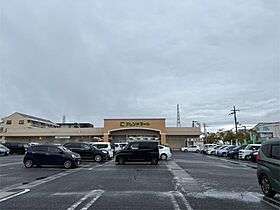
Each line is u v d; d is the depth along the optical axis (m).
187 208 8.05
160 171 18.30
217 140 80.19
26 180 14.10
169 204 8.55
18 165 23.06
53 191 10.81
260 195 10.06
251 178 15.00
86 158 26.70
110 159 30.59
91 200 9.09
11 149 45.78
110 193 10.32
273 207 8.23
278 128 53.38
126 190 10.97
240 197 9.69
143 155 23.89
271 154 9.60
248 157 31.91
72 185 12.32
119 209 7.91
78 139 67.19
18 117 80.12
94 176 15.59
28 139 70.00
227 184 12.73
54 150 20.81
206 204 8.59
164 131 61.47
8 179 14.50
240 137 60.09
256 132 54.06
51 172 17.86
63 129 67.94
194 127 66.31
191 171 18.42
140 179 14.23
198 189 11.31
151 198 9.42
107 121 62.09
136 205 8.40
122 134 62.84
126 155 24.00
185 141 67.12
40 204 8.57
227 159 34.09
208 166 22.91
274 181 9.23
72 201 8.97
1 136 70.62
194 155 45.62
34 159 20.81
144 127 61.53
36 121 83.75
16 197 9.66
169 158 32.84
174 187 11.77
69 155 20.56
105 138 61.69
